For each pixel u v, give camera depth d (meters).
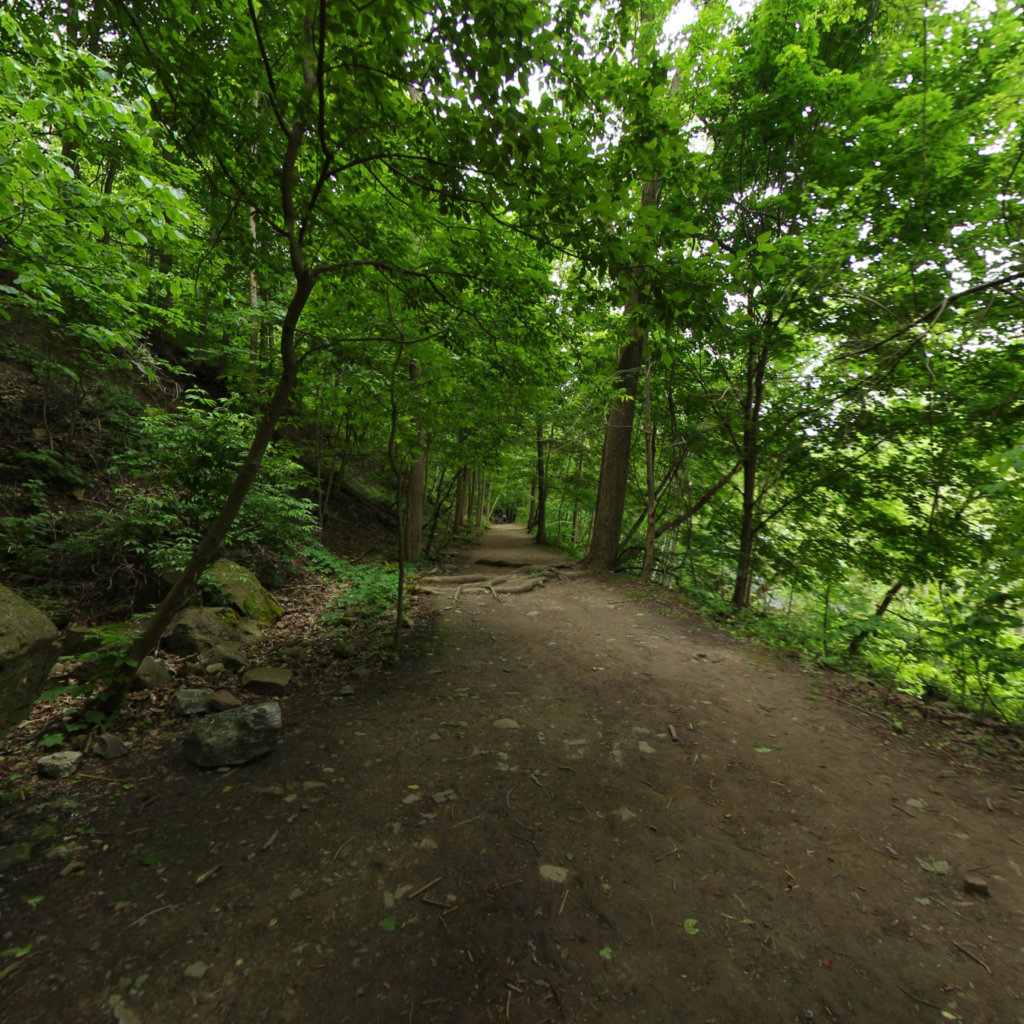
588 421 11.27
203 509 6.32
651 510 9.91
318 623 6.34
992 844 2.57
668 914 2.08
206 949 1.80
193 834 2.44
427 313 4.73
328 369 5.27
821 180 7.37
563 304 4.78
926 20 5.42
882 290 6.06
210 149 3.07
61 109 3.46
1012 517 4.40
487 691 4.39
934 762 3.41
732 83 7.73
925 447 6.89
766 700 4.34
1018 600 4.28
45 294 4.71
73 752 2.96
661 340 3.43
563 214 2.84
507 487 26.16
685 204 7.91
